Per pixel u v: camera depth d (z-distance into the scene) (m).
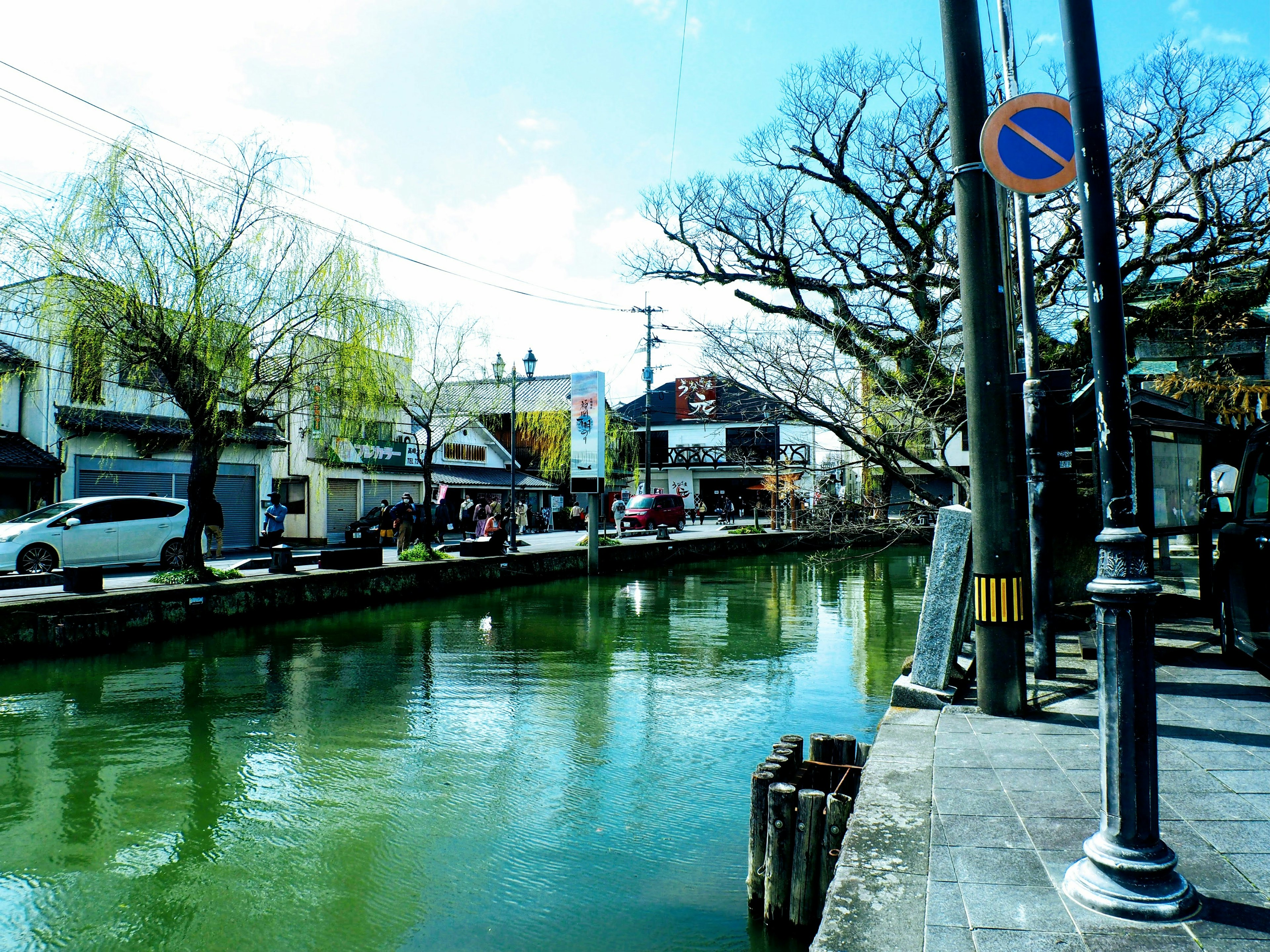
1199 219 13.22
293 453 29.47
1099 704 2.78
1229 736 4.58
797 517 14.05
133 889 4.80
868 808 3.68
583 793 6.31
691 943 4.21
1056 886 2.88
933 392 11.55
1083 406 8.95
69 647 10.92
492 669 10.70
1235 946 2.41
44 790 6.33
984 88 5.30
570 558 23.14
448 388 30.66
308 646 12.21
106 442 18.48
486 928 4.37
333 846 5.38
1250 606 5.89
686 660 11.30
